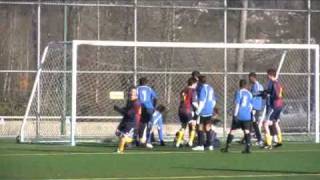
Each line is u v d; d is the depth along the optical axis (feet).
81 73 265.75
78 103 269.64
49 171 144.15
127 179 132.05
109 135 259.80
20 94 262.47
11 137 253.03
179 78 281.13
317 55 233.76
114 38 279.49
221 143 230.27
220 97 286.25
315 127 242.37
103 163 161.17
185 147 211.82
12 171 143.95
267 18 320.50
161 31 285.02
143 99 210.18
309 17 271.69
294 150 201.16
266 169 151.23
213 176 137.69
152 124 215.92
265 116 211.00
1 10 264.72
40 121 242.17
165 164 160.25
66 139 237.04
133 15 274.98
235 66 301.43
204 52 300.20
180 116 210.59
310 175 140.56
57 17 272.31
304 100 269.44
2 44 264.31
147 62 284.00
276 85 208.85
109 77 273.13
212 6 297.94
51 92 241.14
